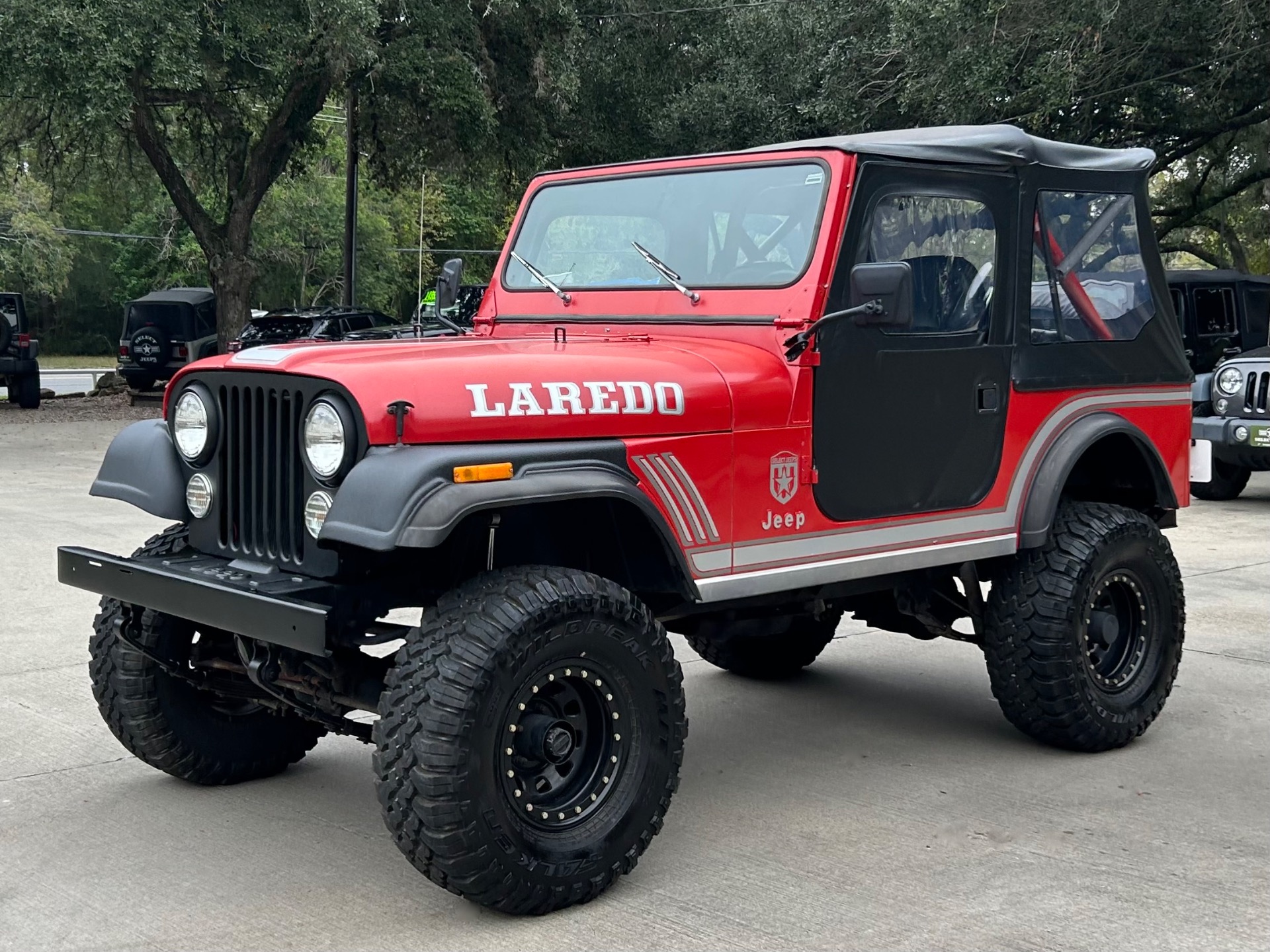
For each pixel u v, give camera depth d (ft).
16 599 23.49
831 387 13.35
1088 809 13.99
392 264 155.12
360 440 10.93
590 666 11.35
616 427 11.82
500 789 10.80
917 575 15.67
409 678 10.70
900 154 13.82
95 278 174.91
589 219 15.67
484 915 11.34
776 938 10.85
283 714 14.20
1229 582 26.32
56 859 12.53
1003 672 15.58
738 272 13.99
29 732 16.38
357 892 11.82
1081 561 15.33
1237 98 57.67
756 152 14.29
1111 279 16.38
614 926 11.12
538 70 69.10
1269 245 107.65
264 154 68.23
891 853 12.73
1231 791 14.60
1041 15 51.06
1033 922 11.14
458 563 12.32
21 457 46.75
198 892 11.80
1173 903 11.53
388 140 70.13
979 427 14.75
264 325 66.08
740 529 12.74
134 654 13.80
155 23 52.75
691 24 76.64
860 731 17.03
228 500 12.28
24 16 50.88
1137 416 16.60
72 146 67.10
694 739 16.66
